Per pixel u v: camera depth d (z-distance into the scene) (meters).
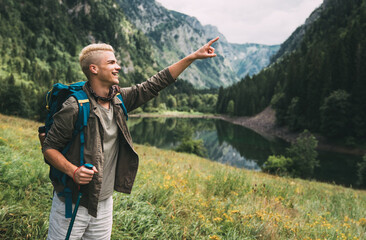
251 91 125.44
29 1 195.00
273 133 74.19
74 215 1.25
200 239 2.67
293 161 23.20
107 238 1.49
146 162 7.41
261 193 5.38
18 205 2.54
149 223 2.74
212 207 3.72
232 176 5.88
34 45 164.62
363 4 111.50
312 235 3.42
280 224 3.46
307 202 5.80
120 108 1.41
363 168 24.72
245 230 3.05
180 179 5.05
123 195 3.23
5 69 126.00
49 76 133.88
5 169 3.15
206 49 1.58
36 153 5.28
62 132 1.21
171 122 111.56
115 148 1.44
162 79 1.57
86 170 1.15
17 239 2.10
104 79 1.30
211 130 85.06
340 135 51.81
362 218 4.66
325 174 30.03
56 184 1.33
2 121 11.34
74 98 1.25
